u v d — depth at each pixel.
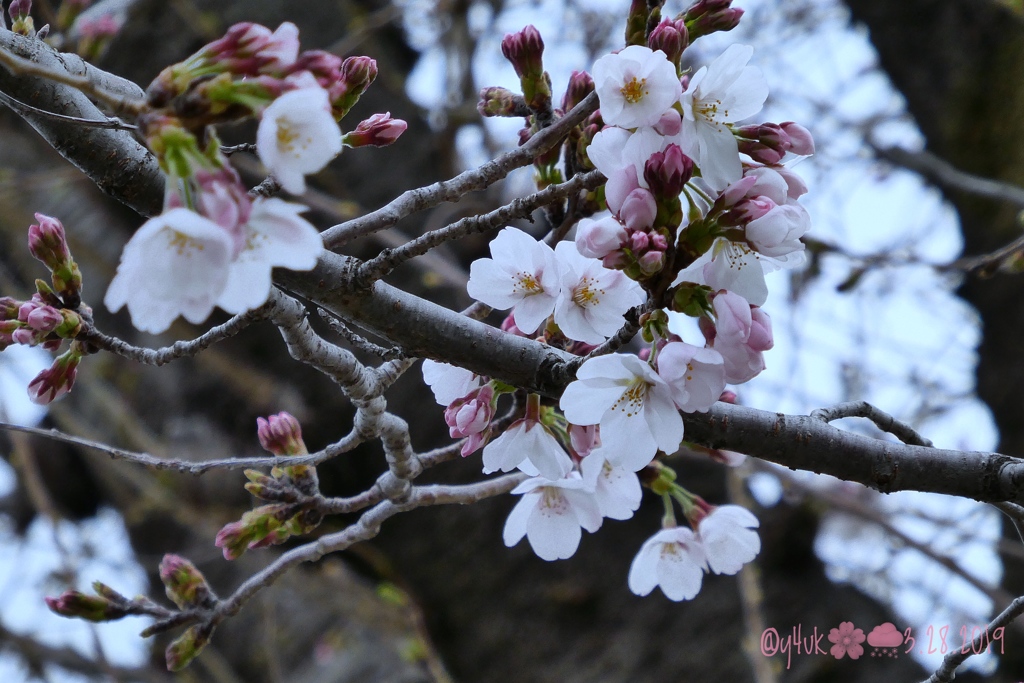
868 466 0.92
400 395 1.47
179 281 0.79
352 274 0.90
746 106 0.88
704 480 1.42
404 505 0.98
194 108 0.80
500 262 0.92
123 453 0.92
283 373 1.55
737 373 0.86
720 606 1.38
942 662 0.94
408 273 1.49
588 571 1.44
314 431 1.53
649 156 0.87
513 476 0.99
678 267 0.87
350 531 0.99
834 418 0.94
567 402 0.87
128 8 1.30
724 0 0.91
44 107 0.90
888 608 1.46
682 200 0.89
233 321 0.91
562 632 1.40
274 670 1.42
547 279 0.91
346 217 1.33
